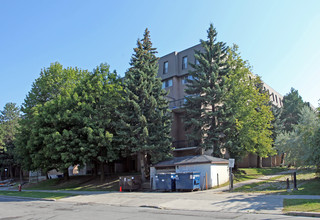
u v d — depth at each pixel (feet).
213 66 94.38
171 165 83.10
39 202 69.05
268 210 37.60
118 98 99.86
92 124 93.97
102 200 65.05
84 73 125.18
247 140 95.96
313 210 34.45
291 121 163.32
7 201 73.97
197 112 93.30
